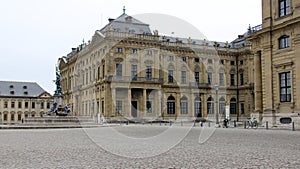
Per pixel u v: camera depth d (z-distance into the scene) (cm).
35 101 13188
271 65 4291
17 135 2636
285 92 4116
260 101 4753
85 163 1106
